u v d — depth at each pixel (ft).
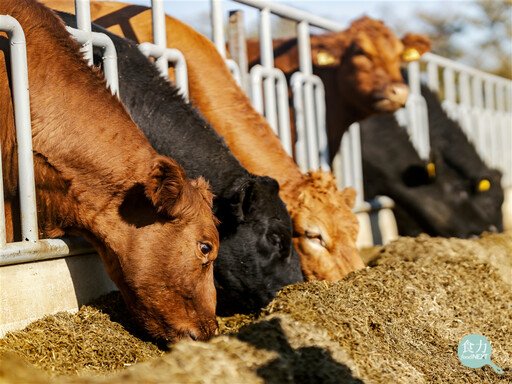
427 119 28.25
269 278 12.60
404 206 24.71
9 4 10.73
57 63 10.76
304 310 9.76
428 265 13.61
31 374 6.76
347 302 10.71
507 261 17.98
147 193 9.66
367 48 23.90
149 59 14.06
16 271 10.12
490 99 37.93
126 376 6.84
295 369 8.01
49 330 9.90
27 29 10.68
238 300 12.79
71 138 10.52
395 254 16.74
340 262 14.46
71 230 10.91
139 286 10.20
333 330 9.38
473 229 24.30
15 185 10.77
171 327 10.32
